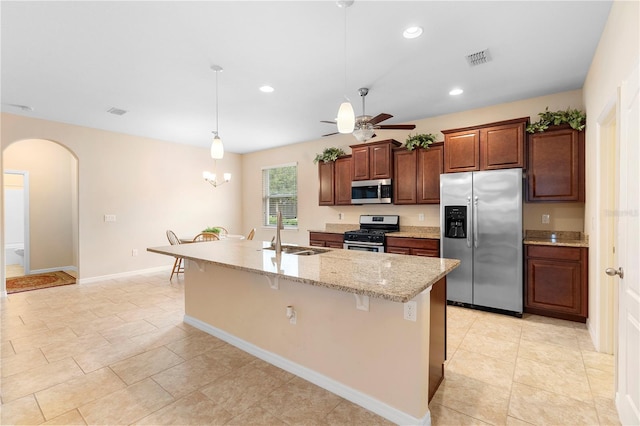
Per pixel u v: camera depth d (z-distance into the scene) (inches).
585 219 131.3
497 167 142.4
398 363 71.5
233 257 98.4
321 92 140.3
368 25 90.4
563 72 121.8
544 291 131.3
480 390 83.0
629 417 64.2
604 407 75.5
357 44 100.6
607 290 102.2
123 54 106.5
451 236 149.2
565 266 127.0
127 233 213.9
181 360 100.2
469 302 145.4
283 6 81.8
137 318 137.1
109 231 205.6
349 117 91.4
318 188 232.5
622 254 68.7
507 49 104.1
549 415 73.1
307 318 88.9
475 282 143.6
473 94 144.7
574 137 130.6
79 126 191.9
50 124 180.9
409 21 88.5
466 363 97.0
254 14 85.2
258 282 101.9
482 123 163.8
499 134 142.2
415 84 132.8
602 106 97.6
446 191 150.6
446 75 124.0
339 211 223.3
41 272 233.9
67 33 93.9
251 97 146.2
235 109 162.9
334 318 82.9
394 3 80.8
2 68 115.9
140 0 79.3
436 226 180.7
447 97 148.3
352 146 197.0
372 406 75.6
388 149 181.9
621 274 68.7
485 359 99.4
